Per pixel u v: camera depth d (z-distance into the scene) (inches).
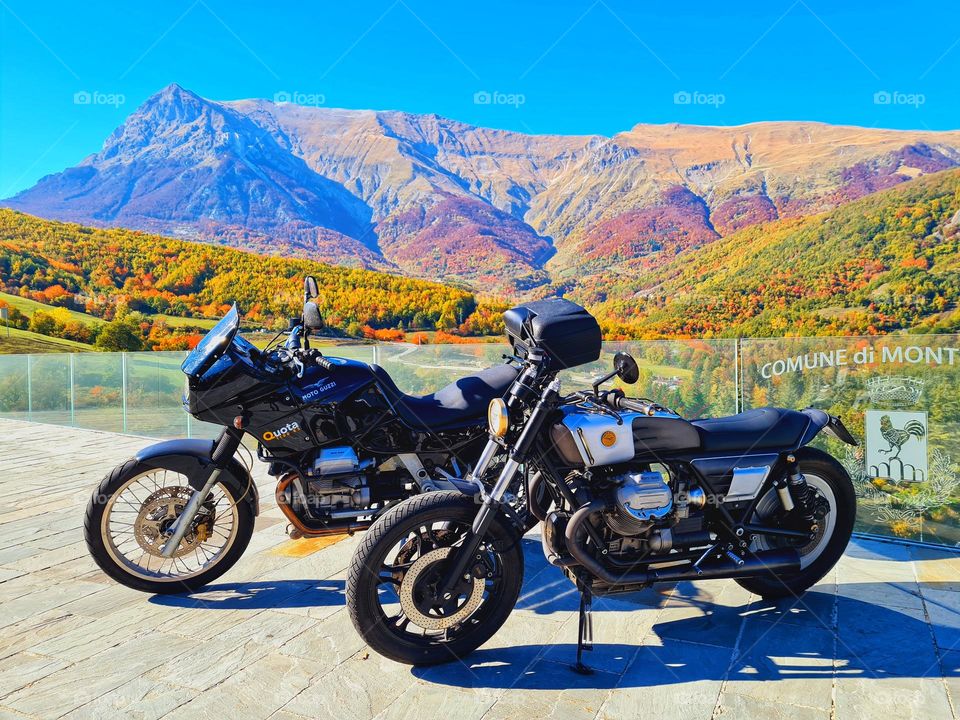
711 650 114.9
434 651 112.0
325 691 105.0
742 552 122.4
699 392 200.1
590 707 99.6
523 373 116.5
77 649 119.3
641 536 115.6
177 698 103.4
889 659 110.4
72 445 341.4
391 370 264.2
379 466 146.3
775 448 126.0
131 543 178.4
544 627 125.5
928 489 161.5
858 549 158.7
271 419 139.9
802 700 99.9
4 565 162.9
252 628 127.0
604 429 113.1
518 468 118.8
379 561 108.6
